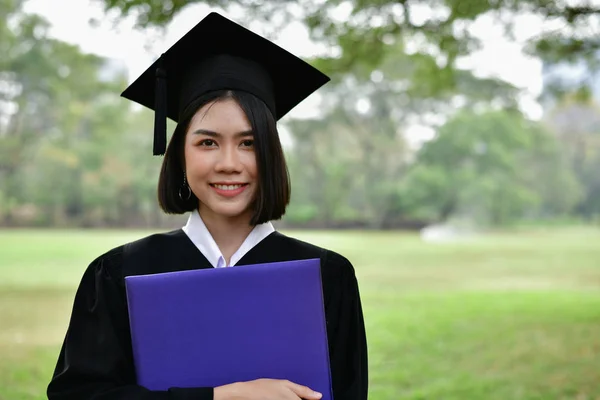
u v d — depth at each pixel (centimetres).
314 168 4912
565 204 5516
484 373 632
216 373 145
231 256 170
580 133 5550
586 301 1178
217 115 158
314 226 4897
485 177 4841
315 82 186
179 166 170
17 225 4725
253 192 162
